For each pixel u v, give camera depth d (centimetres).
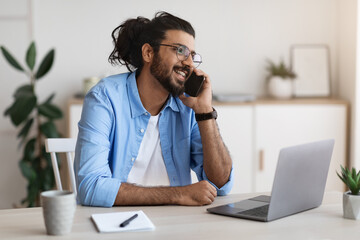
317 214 161
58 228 136
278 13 416
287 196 155
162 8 406
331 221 153
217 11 411
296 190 158
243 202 173
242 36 415
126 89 197
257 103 381
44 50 398
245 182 385
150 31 194
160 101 199
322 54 420
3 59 391
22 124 397
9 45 392
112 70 405
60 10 397
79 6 398
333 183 391
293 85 416
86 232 140
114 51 212
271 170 386
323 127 388
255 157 385
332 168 390
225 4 411
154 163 203
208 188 172
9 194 404
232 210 160
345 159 390
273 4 415
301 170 157
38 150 396
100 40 402
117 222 146
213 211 160
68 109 364
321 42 421
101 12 401
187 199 169
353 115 387
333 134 389
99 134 182
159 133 202
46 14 396
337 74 421
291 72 409
